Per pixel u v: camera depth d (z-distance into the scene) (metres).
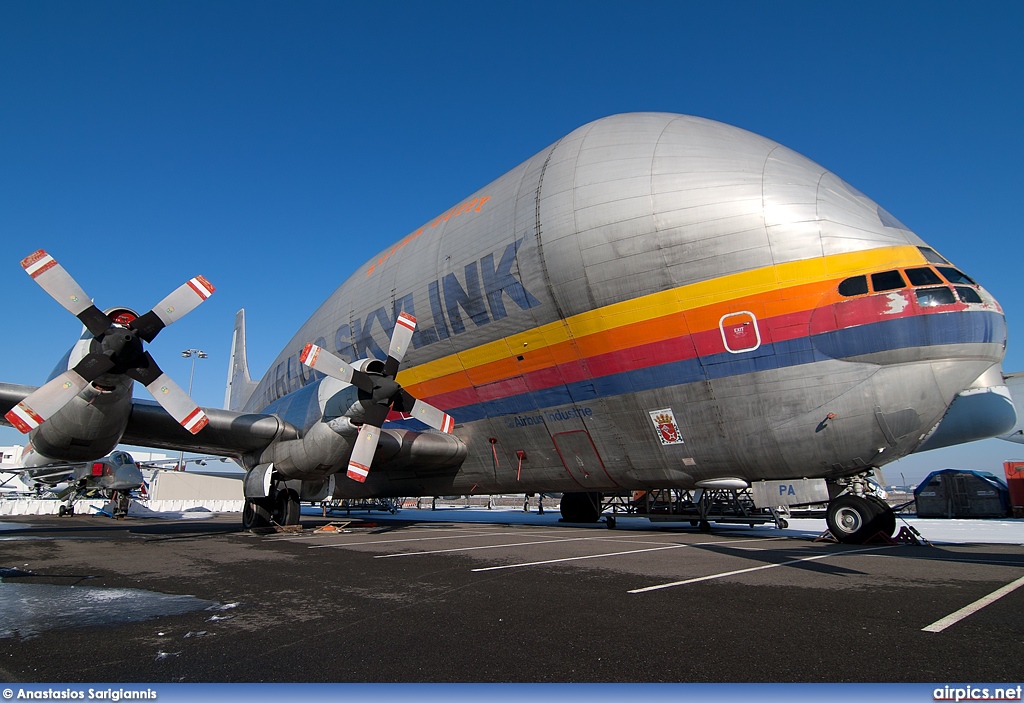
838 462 10.59
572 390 12.63
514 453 14.37
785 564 7.64
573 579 6.48
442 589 5.93
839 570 7.08
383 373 11.52
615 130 12.88
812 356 10.20
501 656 3.71
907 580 6.32
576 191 12.18
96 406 9.71
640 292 11.29
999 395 10.86
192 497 40.69
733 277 10.63
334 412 11.91
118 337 8.98
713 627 4.36
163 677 3.34
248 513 13.75
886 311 9.73
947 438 11.35
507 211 13.60
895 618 4.59
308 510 38.88
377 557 8.59
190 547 10.24
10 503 30.64
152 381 9.39
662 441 11.91
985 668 3.42
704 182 11.13
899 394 9.80
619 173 11.88
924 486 22.48
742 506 15.14
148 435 12.13
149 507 36.47
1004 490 21.09
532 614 4.81
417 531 14.26
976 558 8.26
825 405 10.23
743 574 6.78
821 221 10.43
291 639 4.09
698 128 12.34
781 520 15.11
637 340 11.49
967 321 9.62
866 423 10.05
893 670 3.40
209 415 12.04
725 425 11.09
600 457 12.96
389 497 18.08
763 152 11.56
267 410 15.36
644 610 4.93
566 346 12.38
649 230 11.19
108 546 10.53
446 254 14.84
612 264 11.45
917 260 10.11
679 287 10.99
